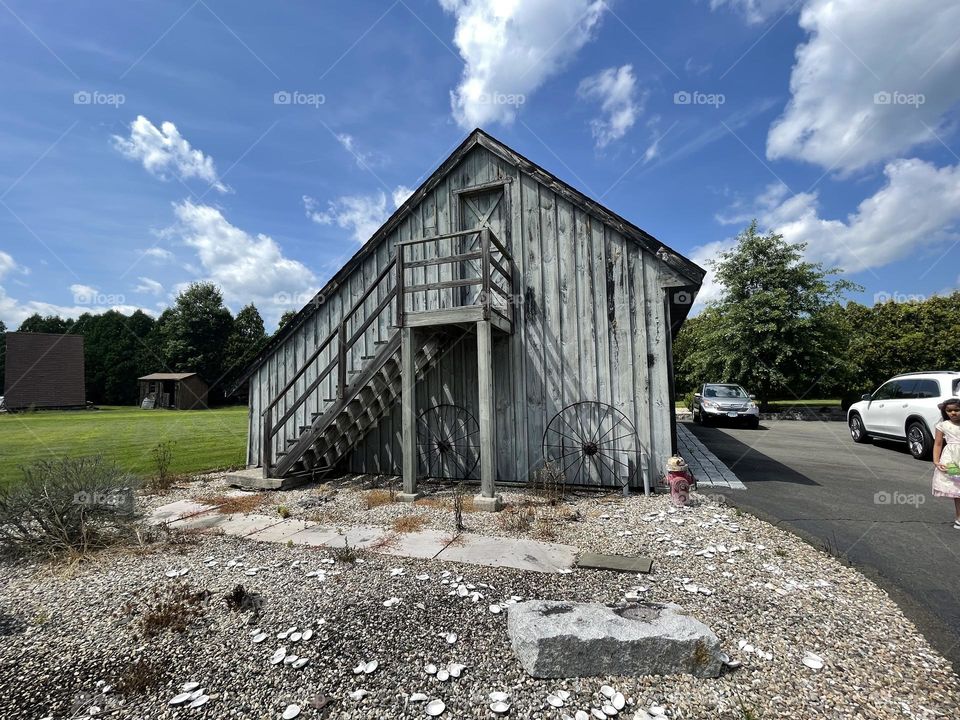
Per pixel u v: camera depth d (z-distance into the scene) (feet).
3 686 7.95
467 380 25.66
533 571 12.20
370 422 26.84
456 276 25.99
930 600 10.41
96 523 15.19
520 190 24.71
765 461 28.96
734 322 69.97
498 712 6.86
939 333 82.84
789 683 7.45
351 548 14.30
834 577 11.59
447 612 9.95
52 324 187.21
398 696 7.29
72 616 10.38
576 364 23.04
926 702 7.00
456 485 23.85
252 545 14.84
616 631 7.93
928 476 24.31
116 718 7.06
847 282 66.44
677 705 6.97
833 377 66.95
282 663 8.26
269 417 24.17
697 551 13.44
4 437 51.26
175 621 9.87
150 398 132.87
